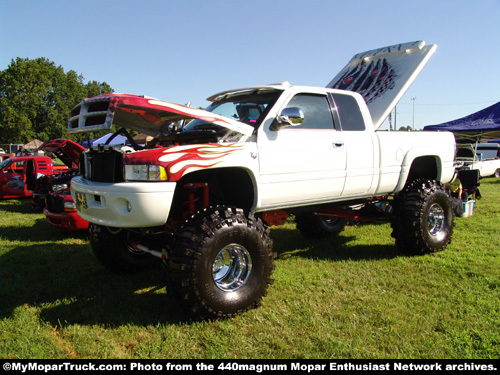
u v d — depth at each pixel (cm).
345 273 419
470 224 677
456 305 327
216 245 298
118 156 316
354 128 436
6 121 7125
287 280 395
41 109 8012
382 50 584
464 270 416
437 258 466
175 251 295
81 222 632
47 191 873
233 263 325
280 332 285
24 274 441
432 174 544
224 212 316
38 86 7669
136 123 373
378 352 255
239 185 366
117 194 294
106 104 295
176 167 293
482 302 327
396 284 381
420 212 464
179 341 274
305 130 388
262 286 327
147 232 360
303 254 508
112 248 415
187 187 343
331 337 274
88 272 443
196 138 351
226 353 257
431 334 279
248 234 317
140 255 441
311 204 415
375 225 706
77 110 329
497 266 427
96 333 289
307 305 332
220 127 367
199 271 290
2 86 7569
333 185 409
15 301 359
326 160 398
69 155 725
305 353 254
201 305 293
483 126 1362
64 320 315
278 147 362
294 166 373
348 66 638
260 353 258
